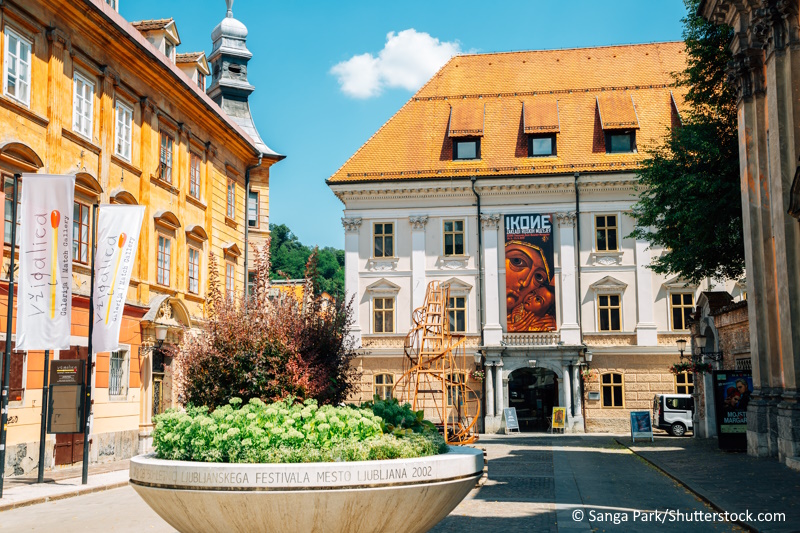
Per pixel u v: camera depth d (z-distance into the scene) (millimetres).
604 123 44312
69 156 22109
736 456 22734
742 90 22828
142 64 26062
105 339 20953
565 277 43375
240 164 36156
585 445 31875
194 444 8023
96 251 21359
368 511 7375
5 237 19391
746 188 22625
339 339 19203
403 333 43969
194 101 29875
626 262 43188
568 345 42000
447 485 7820
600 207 43531
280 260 84625
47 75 21219
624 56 49156
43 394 18219
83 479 18188
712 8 23828
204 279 31500
